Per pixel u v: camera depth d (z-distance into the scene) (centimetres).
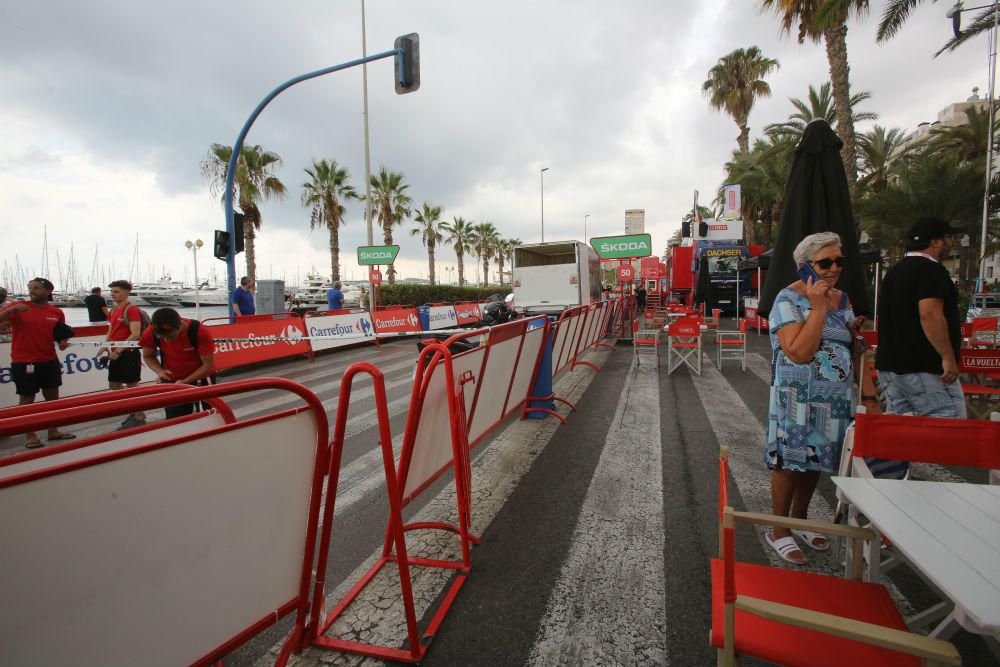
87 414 126
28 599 113
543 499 370
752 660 207
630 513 344
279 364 1124
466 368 340
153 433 174
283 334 1130
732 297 2128
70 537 119
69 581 120
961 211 1623
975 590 119
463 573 275
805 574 191
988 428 198
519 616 241
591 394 712
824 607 172
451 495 383
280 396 768
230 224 1152
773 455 274
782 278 349
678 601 248
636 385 768
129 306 636
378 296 2408
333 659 217
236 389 159
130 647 133
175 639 145
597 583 265
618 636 225
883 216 1652
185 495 145
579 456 457
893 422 207
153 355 454
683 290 2502
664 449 471
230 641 163
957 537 146
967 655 207
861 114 2472
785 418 266
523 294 1571
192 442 146
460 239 5744
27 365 583
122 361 633
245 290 1191
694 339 932
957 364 292
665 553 292
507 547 304
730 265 2105
